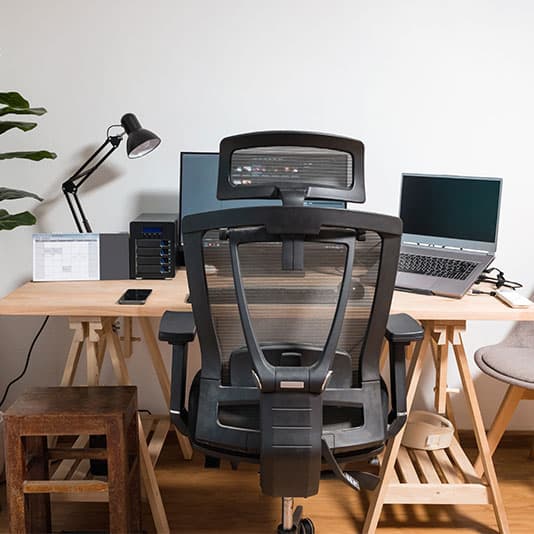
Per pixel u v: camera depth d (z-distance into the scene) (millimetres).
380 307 1559
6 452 1859
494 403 2789
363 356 1610
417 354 2105
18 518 1888
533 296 2709
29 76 2512
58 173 2580
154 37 2506
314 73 2545
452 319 1908
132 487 2049
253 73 2539
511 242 2676
